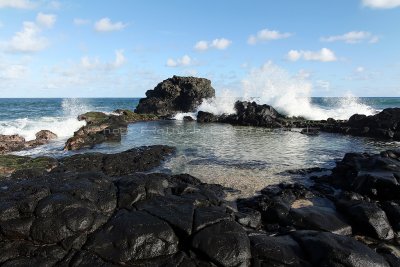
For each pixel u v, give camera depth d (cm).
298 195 1416
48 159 2005
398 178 1358
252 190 1524
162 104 5953
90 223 965
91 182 1179
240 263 876
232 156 2247
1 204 989
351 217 1155
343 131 3509
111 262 885
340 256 854
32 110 6544
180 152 2378
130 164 1978
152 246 916
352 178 1531
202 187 1391
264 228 1147
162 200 1116
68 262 886
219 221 985
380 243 1075
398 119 3238
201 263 891
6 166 1856
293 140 2980
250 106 4644
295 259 891
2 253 902
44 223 945
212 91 6072
